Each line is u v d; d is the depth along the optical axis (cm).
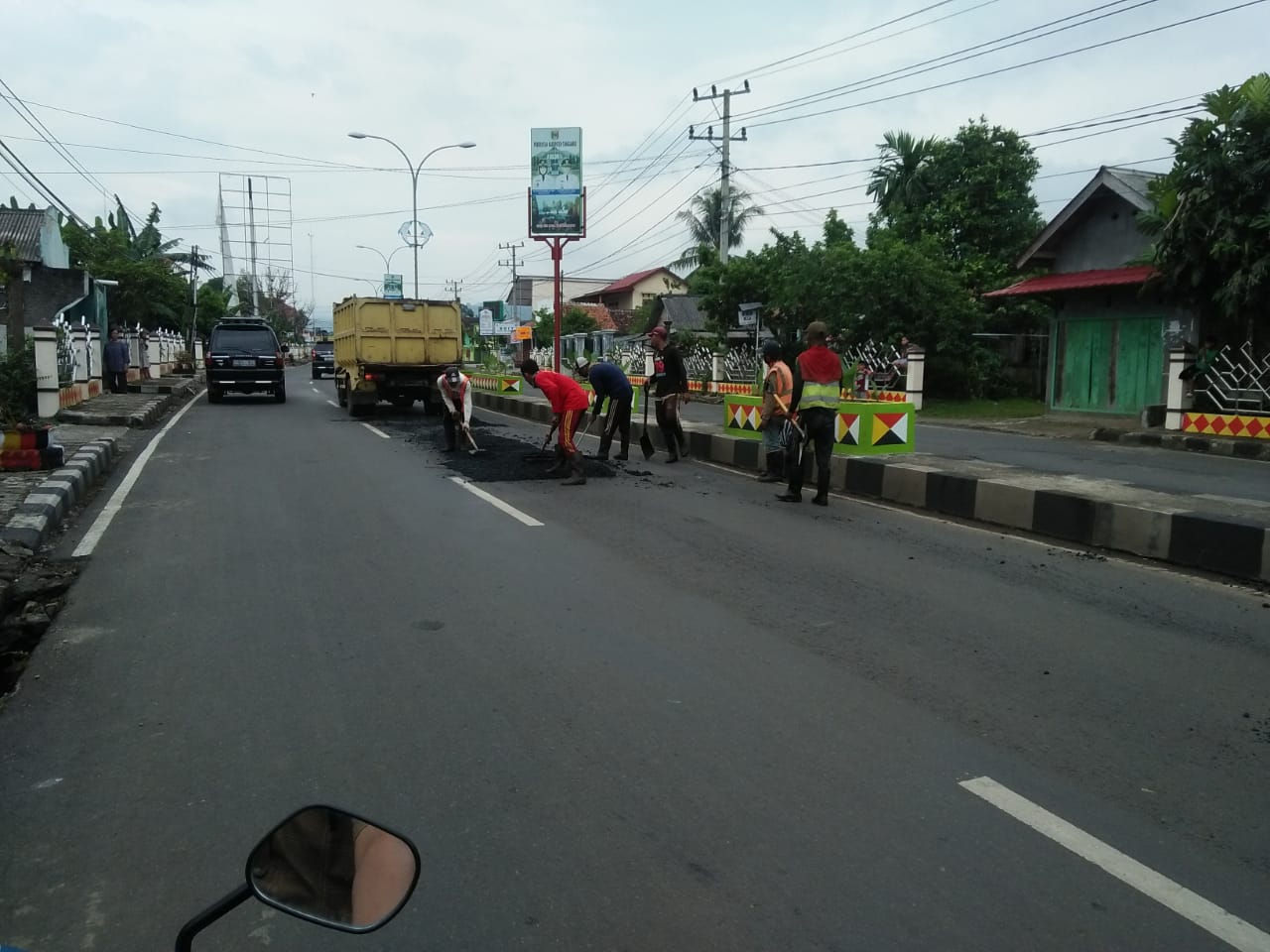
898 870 332
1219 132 1673
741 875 329
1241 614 639
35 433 1112
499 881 325
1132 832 359
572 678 508
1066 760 418
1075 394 2188
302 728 447
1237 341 1858
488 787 390
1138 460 1414
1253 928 303
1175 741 438
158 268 4194
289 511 961
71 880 328
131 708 470
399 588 678
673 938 295
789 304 2870
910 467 1075
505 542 823
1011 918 305
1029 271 2373
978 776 401
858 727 450
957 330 2673
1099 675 520
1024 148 3150
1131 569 766
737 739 436
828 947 291
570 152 2206
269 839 168
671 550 803
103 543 819
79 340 2309
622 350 4281
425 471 1243
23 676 512
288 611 624
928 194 3192
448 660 534
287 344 8300
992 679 512
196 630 586
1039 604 657
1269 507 895
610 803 377
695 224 4606
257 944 295
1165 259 1764
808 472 1221
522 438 1705
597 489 1123
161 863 338
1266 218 1592
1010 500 934
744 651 554
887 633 589
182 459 1360
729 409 1435
